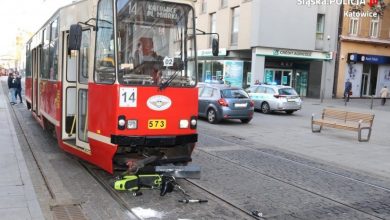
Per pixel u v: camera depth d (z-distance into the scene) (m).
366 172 10.06
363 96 40.72
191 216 6.43
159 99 7.79
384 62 40.88
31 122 16.20
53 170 8.88
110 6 7.70
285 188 8.21
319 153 12.34
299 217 6.59
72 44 7.44
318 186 8.48
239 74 37.19
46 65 11.95
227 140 13.92
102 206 6.76
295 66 38.53
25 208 6.26
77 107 8.99
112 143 7.51
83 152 8.63
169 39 8.05
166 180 7.46
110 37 7.67
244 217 6.47
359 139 14.92
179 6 8.17
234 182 8.50
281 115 23.69
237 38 36.72
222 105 18.19
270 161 10.74
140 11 7.80
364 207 7.25
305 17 35.94
